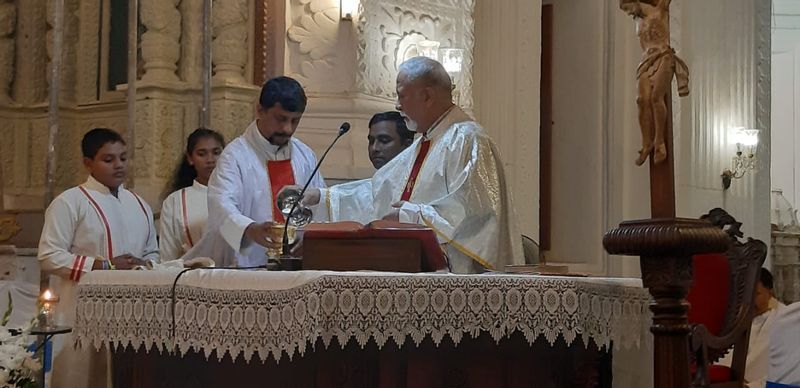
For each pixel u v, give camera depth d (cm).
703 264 526
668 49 363
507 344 378
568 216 845
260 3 714
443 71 494
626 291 386
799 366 495
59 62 692
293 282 356
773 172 1481
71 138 777
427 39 718
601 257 819
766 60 929
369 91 682
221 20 718
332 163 659
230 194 515
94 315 397
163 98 723
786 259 1248
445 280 357
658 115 359
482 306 357
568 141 848
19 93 790
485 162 468
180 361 404
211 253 519
